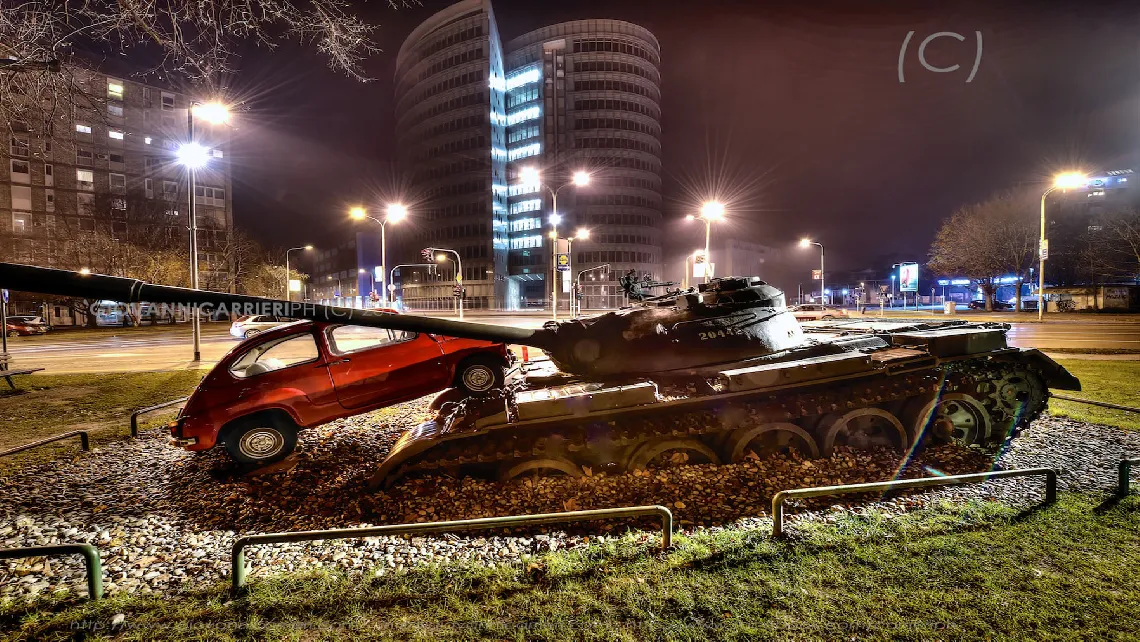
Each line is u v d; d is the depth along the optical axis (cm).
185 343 2453
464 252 7431
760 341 573
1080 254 4394
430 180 7725
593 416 484
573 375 567
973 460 541
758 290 615
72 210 4809
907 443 563
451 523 333
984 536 377
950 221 4591
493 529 426
